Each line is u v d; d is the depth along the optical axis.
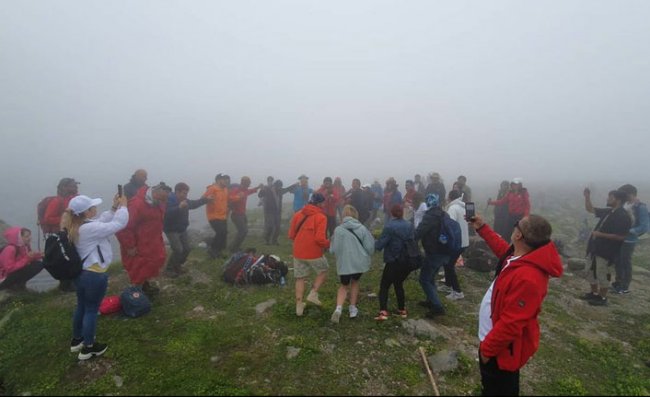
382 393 3.88
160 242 6.11
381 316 5.35
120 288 6.83
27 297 6.41
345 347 4.68
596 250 6.56
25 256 6.71
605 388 4.12
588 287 7.54
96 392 3.79
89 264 4.21
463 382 4.10
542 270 2.87
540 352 4.81
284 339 4.79
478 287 7.12
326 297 6.39
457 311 5.95
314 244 5.41
